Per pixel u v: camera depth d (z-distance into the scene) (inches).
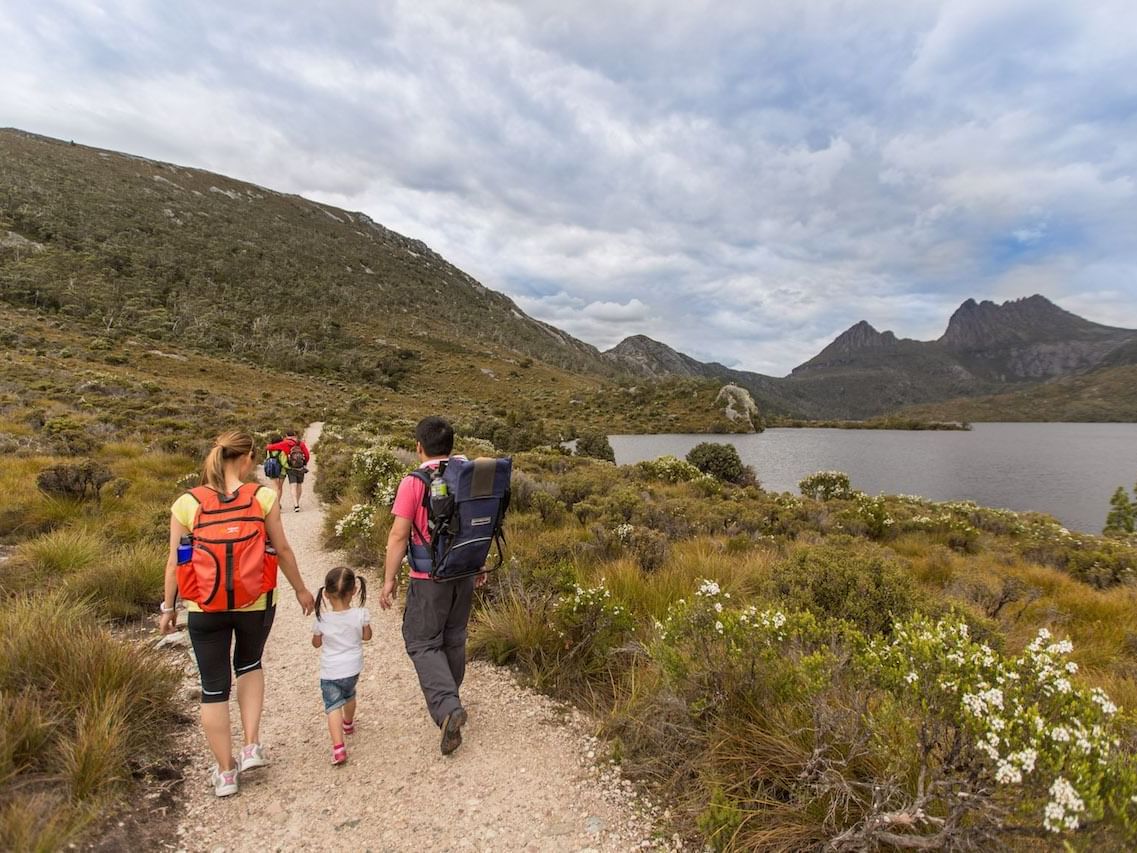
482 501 125.6
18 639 132.6
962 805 73.4
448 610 129.0
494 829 101.2
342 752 120.6
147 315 4126.5
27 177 6038.4
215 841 95.7
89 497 359.3
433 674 122.4
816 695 97.8
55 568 231.0
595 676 159.9
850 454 2647.6
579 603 162.9
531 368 6643.7
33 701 114.0
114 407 1173.7
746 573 248.2
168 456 596.1
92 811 92.6
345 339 5836.6
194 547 103.7
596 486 486.3
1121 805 66.4
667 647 124.6
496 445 2037.4
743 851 91.0
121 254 5221.5
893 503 800.9
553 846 97.0
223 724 108.2
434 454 131.2
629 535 284.4
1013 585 263.6
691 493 678.5
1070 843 67.8
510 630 174.1
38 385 1306.6
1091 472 2020.2
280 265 7175.2
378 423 1988.2
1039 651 85.2
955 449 3070.9
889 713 90.4
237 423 1244.5
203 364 3075.8
